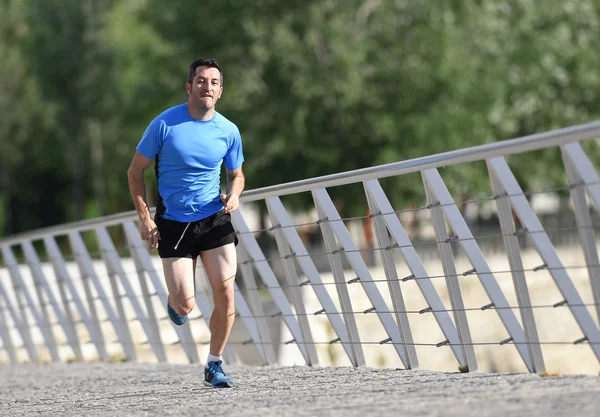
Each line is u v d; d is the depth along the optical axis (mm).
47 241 33938
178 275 18156
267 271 23406
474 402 14070
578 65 94062
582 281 84188
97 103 123000
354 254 20469
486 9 88250
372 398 15602
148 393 20203
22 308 37906
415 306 70312
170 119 17922
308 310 56875
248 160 84812
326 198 20766
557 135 15125
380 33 86125
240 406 16203
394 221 19344
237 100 84000
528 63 90812
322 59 84000
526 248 85125
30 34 125312
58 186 145750
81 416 17391
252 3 85375
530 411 12914
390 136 82500
